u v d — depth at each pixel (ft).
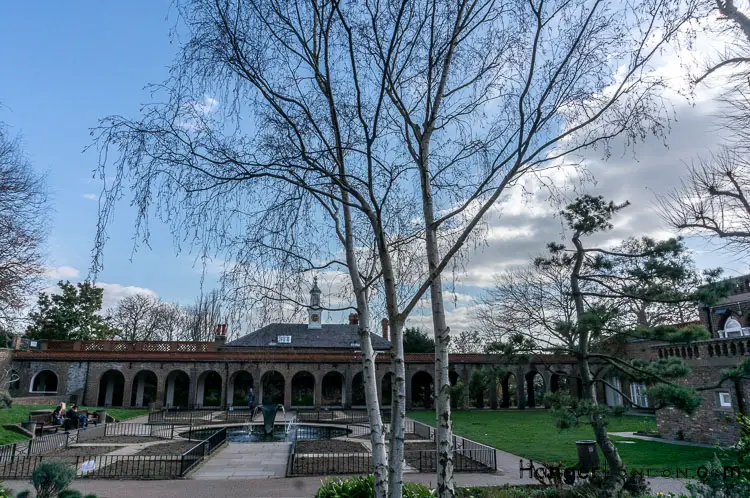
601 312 33.60
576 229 34.94
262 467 45.37
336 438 67.62
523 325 78.38
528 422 88.89
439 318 20.03
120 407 116.57
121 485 37.45
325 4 16.72
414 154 20.18
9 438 58.03
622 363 31.48
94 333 152.15
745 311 74.13
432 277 17.66
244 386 130.41
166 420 86.63
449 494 18.15
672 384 28.12
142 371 126.41
